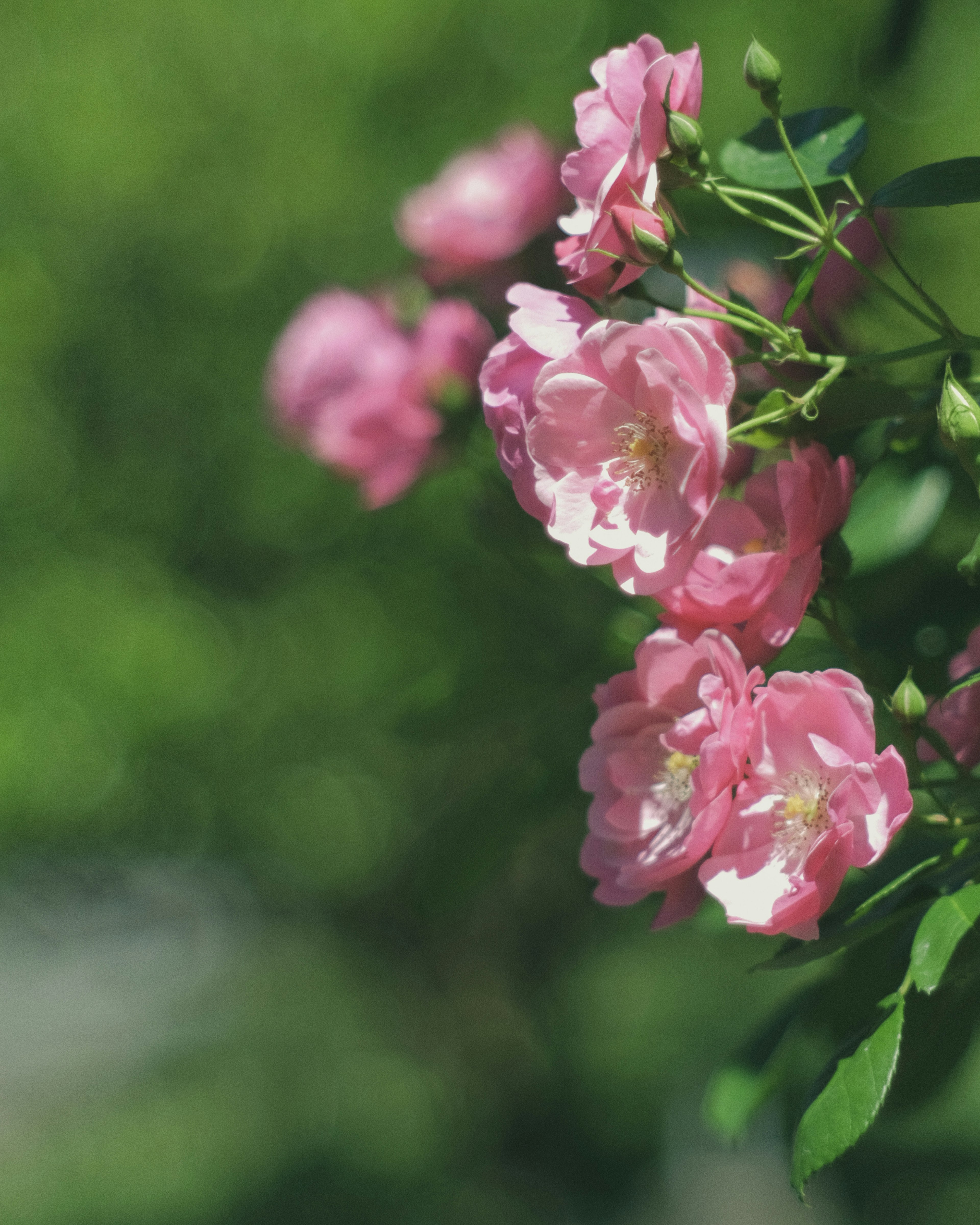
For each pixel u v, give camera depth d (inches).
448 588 100.7
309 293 164.2
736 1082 48.5
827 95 126.9
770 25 130.3
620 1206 194.1
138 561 173.6
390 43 155.5
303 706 166.6
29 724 169.8
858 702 32.5
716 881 34.8
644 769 38.7
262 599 171.6
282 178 163.6
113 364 172.2
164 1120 269.9
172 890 221.3
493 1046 203.9
